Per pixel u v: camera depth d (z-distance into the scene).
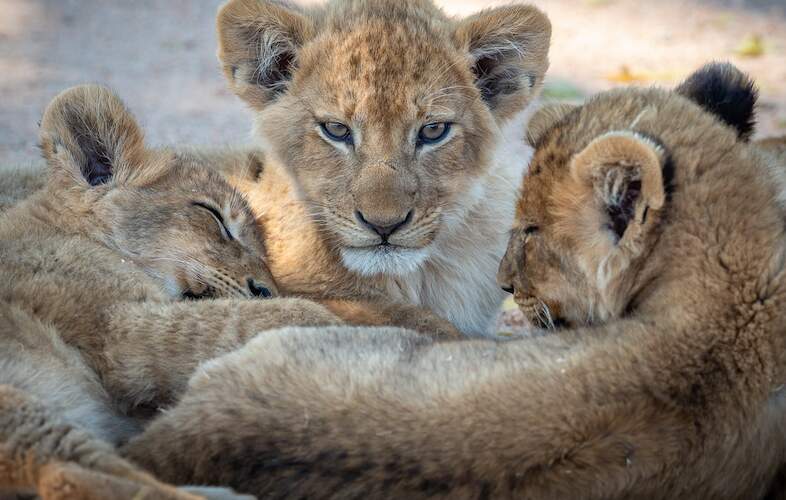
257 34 11.84
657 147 8.52
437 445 7.66
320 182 11.44
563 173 9.19
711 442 7.96
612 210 8.77
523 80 12.11
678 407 7.94
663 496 7.95
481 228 12.33
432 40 11.34
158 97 19.64
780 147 11.95
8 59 21.33
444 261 12.16
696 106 9.55
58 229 11.25
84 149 11.54
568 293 9.41
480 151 11.83
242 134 17.83
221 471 7.91
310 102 11.42
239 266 11.59
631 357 8.16
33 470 7.95
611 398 7.91
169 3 25.25
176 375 10.21
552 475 7.65
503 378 8.11
